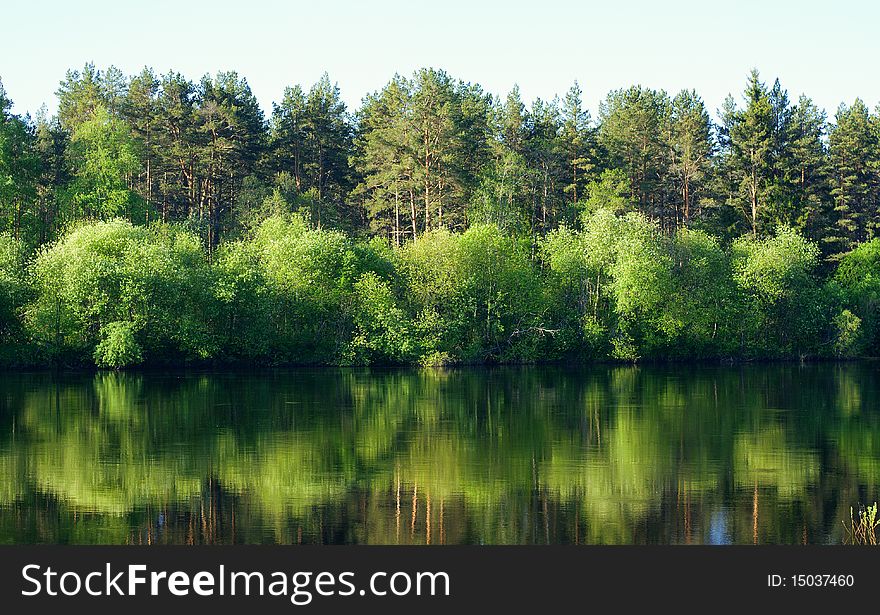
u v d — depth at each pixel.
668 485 33.25
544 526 28.14
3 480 33.78
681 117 132.75
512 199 110.50
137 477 34.44
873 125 126.62
